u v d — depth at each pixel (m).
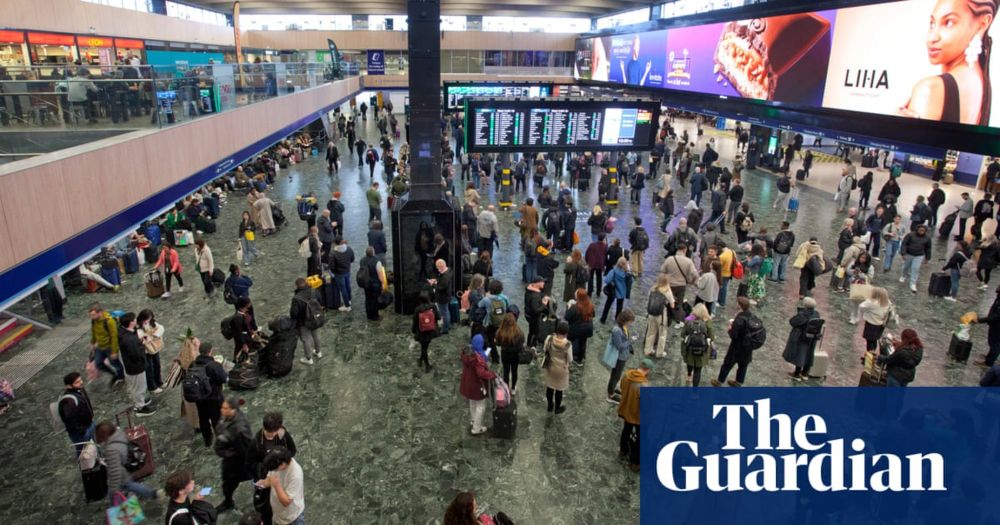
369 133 39.88
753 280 12.04
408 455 7.30
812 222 18.12
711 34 26.34
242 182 22.14
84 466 6.35
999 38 13.18
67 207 8.61
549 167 26.75
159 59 33.44
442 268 10.38
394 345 10.09
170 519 4.78
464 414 8.16
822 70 19.36
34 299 11.00
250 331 8.87
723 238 16.59
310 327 9.18
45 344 10.06
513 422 7.53
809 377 9.13
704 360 8.36
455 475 6.96
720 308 11.88
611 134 14.17
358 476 6.92
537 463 7.18
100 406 8.20
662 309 9.39
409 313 11.34
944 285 12.38
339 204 15.59
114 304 11.71
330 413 8.12
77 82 10.43
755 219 18.42
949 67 14.63
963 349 9.71
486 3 46.69
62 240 8.48
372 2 46.41
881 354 8.14
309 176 24.98
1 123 9.61
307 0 45.38
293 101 24.14
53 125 10.20
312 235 12.10
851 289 10.98
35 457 7.23
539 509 6.45
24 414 8.11
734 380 8.97
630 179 22.39
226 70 16.52
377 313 11.02
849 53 18.14
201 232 16.61
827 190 22.89
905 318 11.45
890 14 16.45
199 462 7.11
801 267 12.24
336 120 39.44
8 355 9.69
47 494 6.61
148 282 12.03
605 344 10.15
